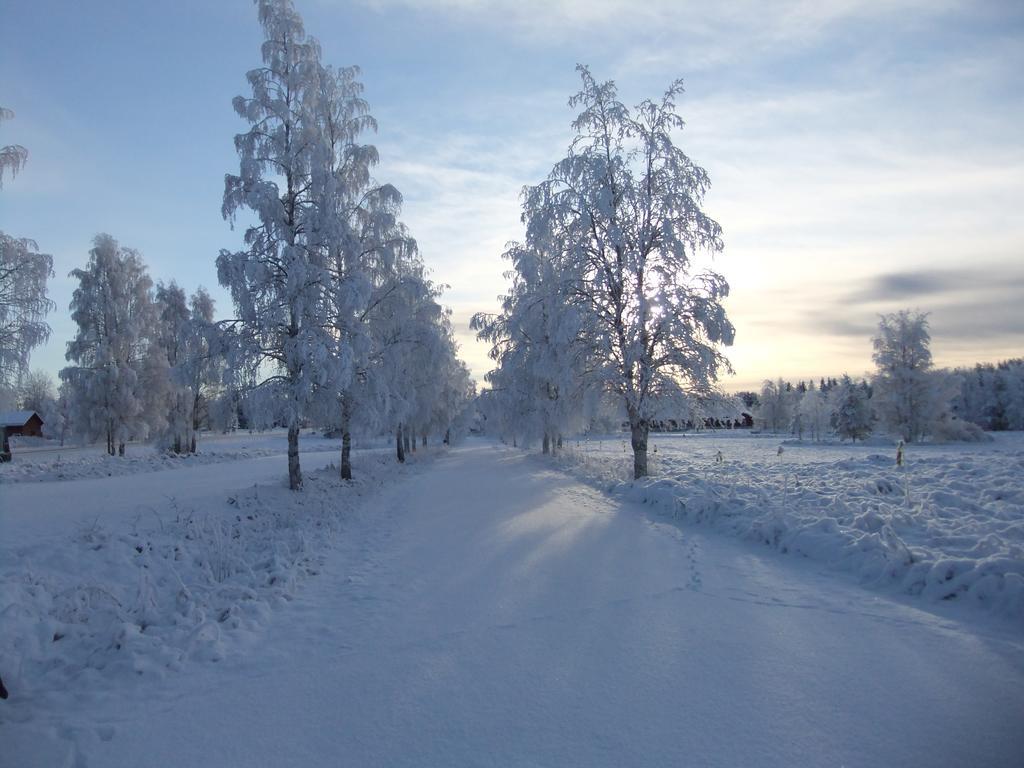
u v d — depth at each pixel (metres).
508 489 17.66
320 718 4.02
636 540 9.53
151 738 3.81
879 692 4.16
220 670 4.89
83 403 32.47
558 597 6.60
